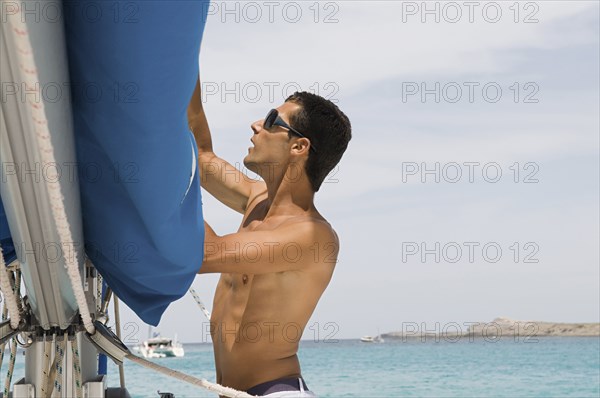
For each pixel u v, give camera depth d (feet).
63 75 4.49
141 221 5.67
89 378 7.48
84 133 5.14
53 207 4.36
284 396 8.09
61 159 4.79
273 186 8.59
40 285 5.57
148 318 6.80
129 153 5.01
